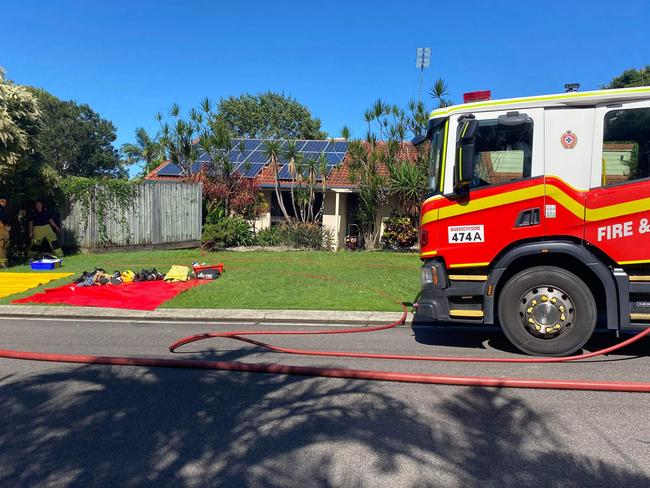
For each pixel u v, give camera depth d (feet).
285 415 15.14
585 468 11.89
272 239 62.08
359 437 13.61
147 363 20.12
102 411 15.62
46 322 28.76
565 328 20.20
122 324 28.19
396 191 54.39
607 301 19.67
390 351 21.94
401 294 33.35
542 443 13.12
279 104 141.59
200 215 64.23
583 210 19.83
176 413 15.40
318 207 67.87
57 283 38.14
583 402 15.76
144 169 100.53
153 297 33.30
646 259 19.24
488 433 13.74
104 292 34.42
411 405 15.72
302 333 25.38
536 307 20.34
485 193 20.79
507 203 20.54
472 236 21.04
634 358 20.31
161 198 60.44
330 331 25.84
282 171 67.21
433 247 21.65
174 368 19.86
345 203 67.41
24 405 16.17
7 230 45.65
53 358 20.90
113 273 40.04
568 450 12.73
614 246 19.53
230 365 19.47
